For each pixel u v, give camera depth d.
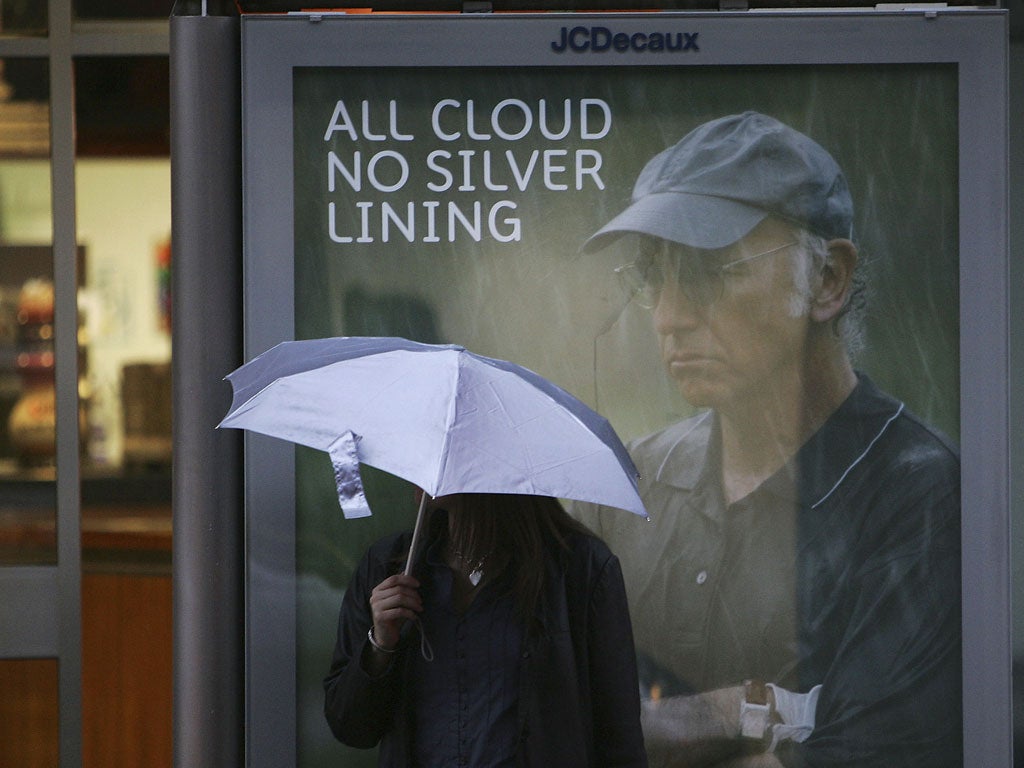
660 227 13.52
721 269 13.51
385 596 10.45
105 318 19.78
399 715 10.59
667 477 13.64
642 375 13.59
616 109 13.48
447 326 13.54
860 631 13.55
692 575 13.66
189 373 13.61
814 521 13.59
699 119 13.50
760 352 13.55
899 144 13.45
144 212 19.69
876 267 13.48
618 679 10.72
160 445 20.02
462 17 13.37
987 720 13.49
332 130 13.42
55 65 19.16
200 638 13.61
